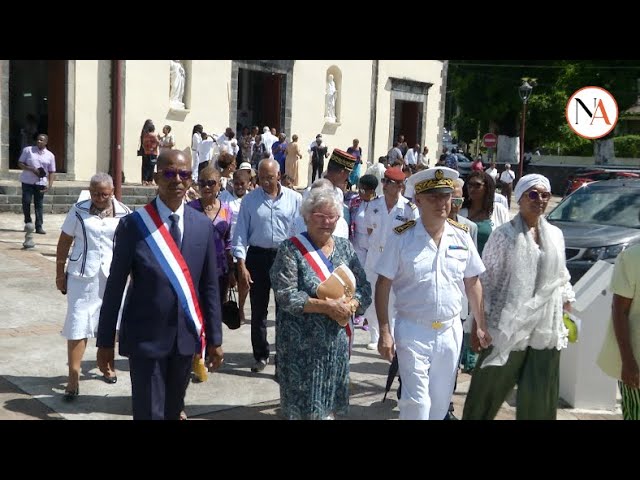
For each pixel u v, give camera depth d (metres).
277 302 4.28
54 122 19.58
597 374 6.01
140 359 4.00
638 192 10.39
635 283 4.21
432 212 4.24
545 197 4.57
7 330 7.42
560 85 39.69
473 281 4.51
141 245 4.01
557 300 4.64
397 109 30.80
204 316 4.27
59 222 15.37
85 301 5.61
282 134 23.09
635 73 39.38
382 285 4.33
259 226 6.38
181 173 4.05
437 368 4.30
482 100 40.72
